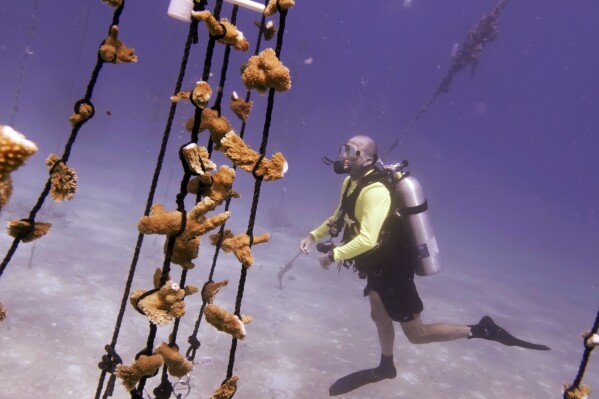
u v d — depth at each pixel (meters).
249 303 7.67
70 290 6.15
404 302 4.88
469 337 5.30
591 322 12.62
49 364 4.41
